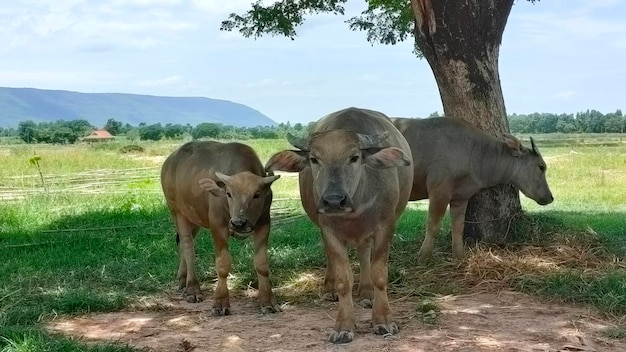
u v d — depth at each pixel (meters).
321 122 5.18
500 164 6.73
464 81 6.88
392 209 4.71
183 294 5.82
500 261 6.22
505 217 6.91
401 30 10.66
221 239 5.26
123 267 6.56
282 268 6.48
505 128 7.05
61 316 5.23
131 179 14.84
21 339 4.51
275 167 4.64
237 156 5.39
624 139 35.28
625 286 5.41
